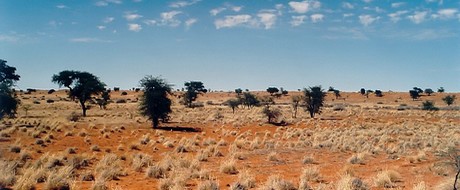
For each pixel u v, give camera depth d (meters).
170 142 30.28
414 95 146.62
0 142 27.11
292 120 57.97
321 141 33.25
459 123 52.72
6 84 41.81
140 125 47.25
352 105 115.25
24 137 30.16
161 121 50.28
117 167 18.98
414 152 25.58
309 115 73.50
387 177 15.09
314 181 15.98
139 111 46.16
